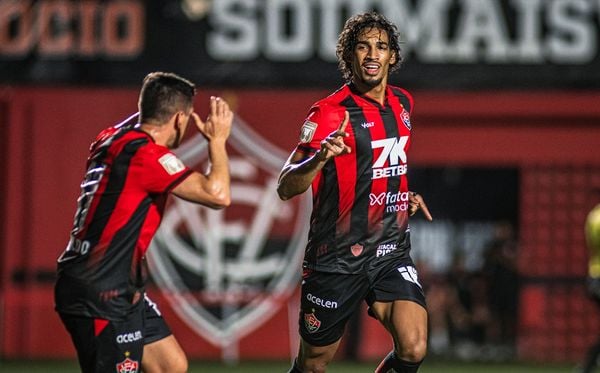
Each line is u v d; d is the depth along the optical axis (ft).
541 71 125.29
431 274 144.36
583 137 127.44
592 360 100.48
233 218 126.62
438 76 125.49
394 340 63.10
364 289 65.26
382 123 63.93
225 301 126.21
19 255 126.82
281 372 115.03
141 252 59.67
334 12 125.18
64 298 59.21
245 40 126.11
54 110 127.44
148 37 126.11
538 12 125.08
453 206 149.69
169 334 64.18
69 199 127.13
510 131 127.85
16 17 126.11
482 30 125.18
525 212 130.11
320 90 126.21
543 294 130.31
